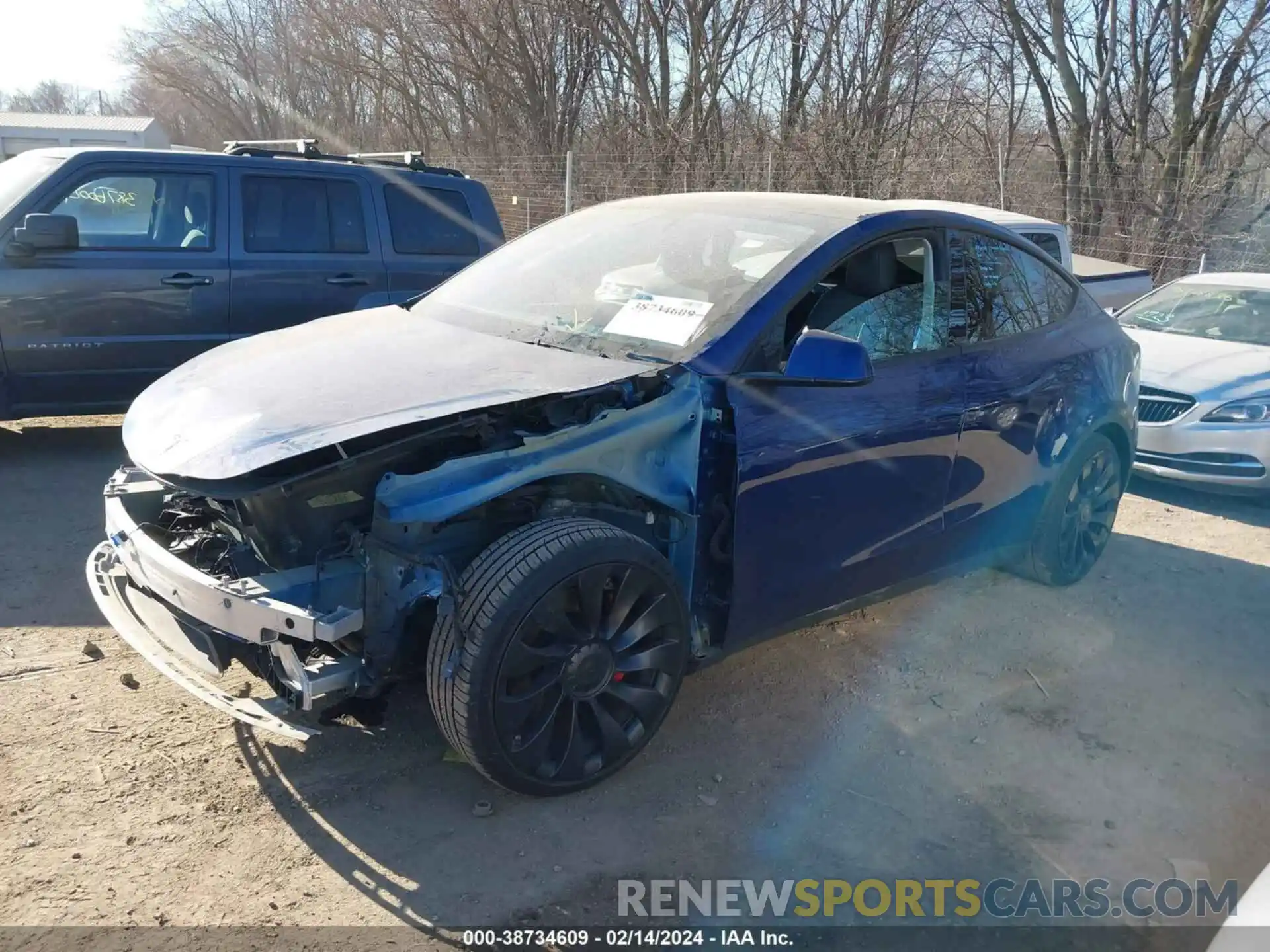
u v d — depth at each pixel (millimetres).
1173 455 6746
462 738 2826
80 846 2783
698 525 3262
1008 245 4480
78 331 6082
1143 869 2982
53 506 5391
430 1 22641
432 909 2650
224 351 3756
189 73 41250
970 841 3066
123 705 3482
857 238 3682
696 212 4109
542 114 22500
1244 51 15719
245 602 2725
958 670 4156
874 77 17891
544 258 4258
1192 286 8391
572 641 2945
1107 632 4598
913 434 3758
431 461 2988
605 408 3078
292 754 3281
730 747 3490
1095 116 16688
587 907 2695
